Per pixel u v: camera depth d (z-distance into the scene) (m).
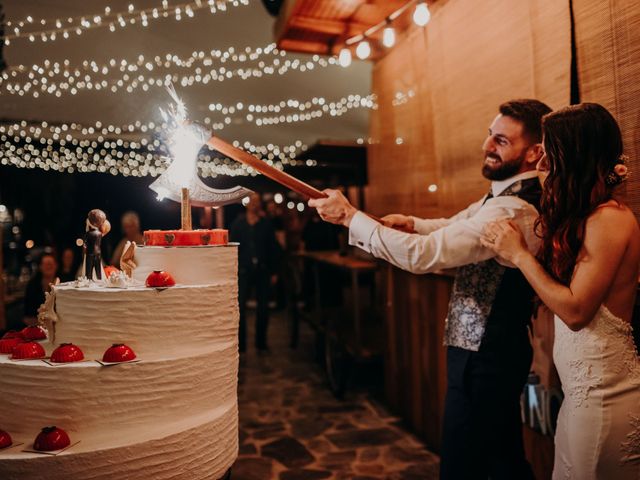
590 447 1.41
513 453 1.88
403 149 3.78
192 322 1.75
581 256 1.43
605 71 1.92
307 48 4.12
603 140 1.44
